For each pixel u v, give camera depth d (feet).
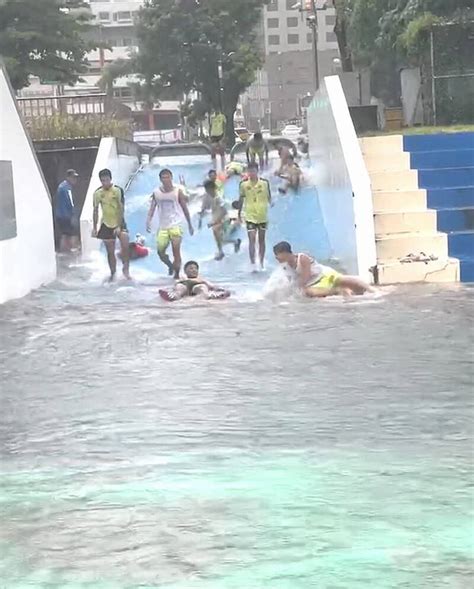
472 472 16.44
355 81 93.20
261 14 174.50
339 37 104.22
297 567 12.69
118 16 295.89
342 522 14.26
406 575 12.34
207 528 14.17
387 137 48.57
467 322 30.83
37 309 37.60
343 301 36.19
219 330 31.32
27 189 44.34
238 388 23.24
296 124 244.22
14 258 41.60
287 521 14.37
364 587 12.03
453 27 63.52
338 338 29.07
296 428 19.58
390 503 15.02
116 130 79.66
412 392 22.27
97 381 24.53
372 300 36.06
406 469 16.70
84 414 21.26
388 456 17.51
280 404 21.58
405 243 41.65
